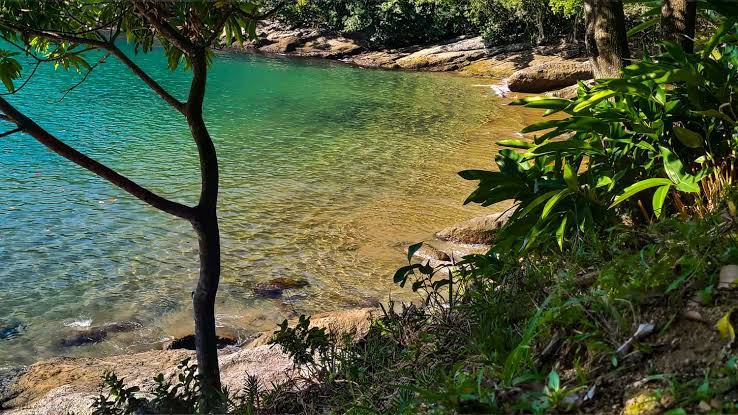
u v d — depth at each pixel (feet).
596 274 9.89
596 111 14.94
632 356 7.70
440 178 50.31
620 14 17.90
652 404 6.91
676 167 12.67
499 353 9.32
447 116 76.69
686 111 14.08
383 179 49.78
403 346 12.67
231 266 34.19
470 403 7.82
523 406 7.53
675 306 8.03
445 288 18.52
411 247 13.30
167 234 38.37
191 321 29.22
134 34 15.02
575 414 7.28
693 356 7.34
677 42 17.12
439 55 124.36
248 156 55.93
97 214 41.24
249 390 13.41
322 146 60.29
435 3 136.15
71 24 14.66
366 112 78.02
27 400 19.07
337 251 36.35
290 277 33.14
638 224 14.17
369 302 30.60
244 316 29.40
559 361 8.39
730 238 9.02
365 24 136.87
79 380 19.88
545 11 118.93
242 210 42.16
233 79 103.35
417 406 9.17
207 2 13.94
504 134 66.69
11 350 26.58
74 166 51.60
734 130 13.30
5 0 12.78
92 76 100.78
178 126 68.59
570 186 12.39
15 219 39.93
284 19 144.25
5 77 13.01
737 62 14.47
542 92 95.71
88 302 30.50
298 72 114.21
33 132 12.55
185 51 13.12
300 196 45.29
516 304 10.71
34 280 32.37
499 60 118.21
